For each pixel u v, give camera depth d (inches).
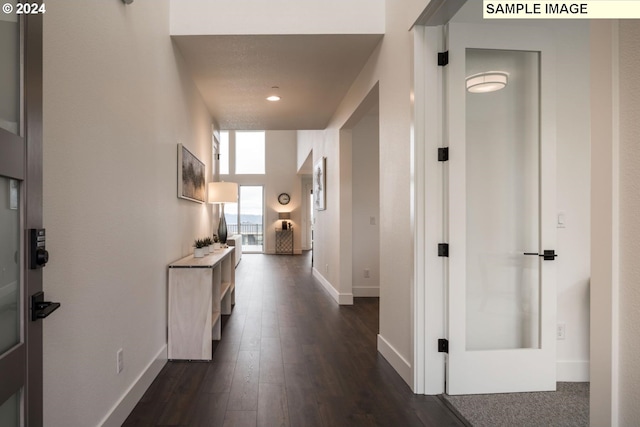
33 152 47.8
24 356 45.6
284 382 100.9
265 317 169.8
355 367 111.7
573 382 102.1
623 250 43.9
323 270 252.7
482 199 97.3
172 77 121.7
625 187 43.5
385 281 120.9
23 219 46.0
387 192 118.6
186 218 142.4
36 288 48.3
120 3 79.7
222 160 501.4
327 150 238.5
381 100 124.8
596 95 46.5
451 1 83.2
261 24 120.3
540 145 97.0
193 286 116.3
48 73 54.4
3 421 42.9
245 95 175.2
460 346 93.3
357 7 121.3
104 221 72.3
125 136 82.6
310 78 156.5
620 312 44.2
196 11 119.9
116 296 78.0
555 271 96.8
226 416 83.0
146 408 86.4
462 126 93.0
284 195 499.8
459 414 84.4
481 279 97.3
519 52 97.5
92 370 67.7
